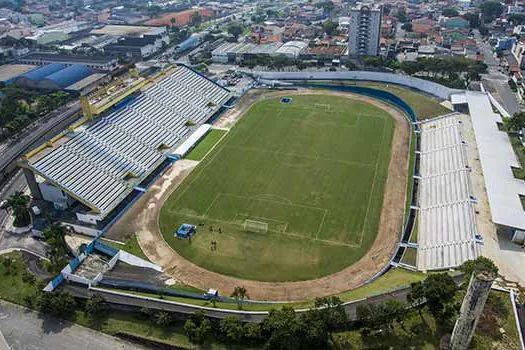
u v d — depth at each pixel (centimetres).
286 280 9138
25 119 16800
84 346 7756
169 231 10762
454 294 7556
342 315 7269
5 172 13762
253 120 17262
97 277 9069
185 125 16375
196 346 7575
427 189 12231
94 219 11069
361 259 9706
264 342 7488
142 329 7994
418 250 10006
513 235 9400
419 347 7025
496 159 12081
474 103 15888
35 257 10075
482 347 6762
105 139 13488
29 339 7950
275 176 13112
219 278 9225
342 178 12925
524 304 7650
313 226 10806
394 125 16550
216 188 12550
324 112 17875
